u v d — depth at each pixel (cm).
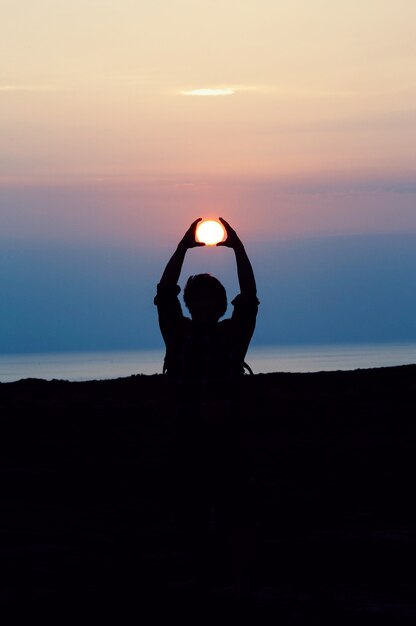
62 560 953
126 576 860
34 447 2009
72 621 687
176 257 697
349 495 1433
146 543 1084
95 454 1911
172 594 722
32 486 1553
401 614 692
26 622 689
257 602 687
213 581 752
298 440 2047
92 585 812
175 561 935
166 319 681
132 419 2455
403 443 1956
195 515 673
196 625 661
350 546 1028
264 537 1115
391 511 1302
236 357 663
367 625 671
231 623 661
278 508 1334
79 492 1502
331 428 2211
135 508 1353
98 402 2850
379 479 1567
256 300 679
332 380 3145
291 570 941
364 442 1992
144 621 678
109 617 691
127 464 1770
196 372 659
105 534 1151
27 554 985
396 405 2534
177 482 666
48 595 759
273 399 2730
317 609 687
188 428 656
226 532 680
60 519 1259
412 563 954
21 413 2553
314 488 1495
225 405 653
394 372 3272
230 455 656
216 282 680
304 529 1178
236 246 699
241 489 662
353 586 872
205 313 674
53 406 2698
